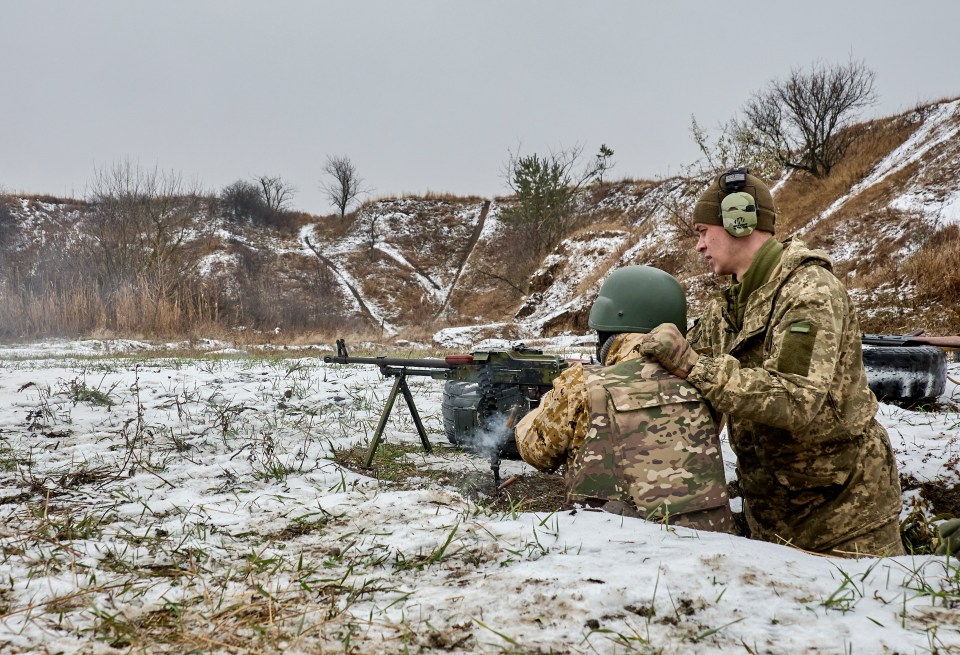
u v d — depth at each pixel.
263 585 2.30
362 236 57.88
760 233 3.06
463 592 2.14
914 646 1.72
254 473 4.29
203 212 55.50
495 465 4.38
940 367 6.43
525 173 43.91
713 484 2.67
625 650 1.78
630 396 2.76
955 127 25.56
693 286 25.36
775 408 2.60
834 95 30.06
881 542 2.86
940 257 16.39
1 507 3.44
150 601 2.19
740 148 29.45
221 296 27.25
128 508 3.43
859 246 21.23
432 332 38.66
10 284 21.03
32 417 5.86
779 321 2.80
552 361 4.51
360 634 1.91
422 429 5.21
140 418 5.27
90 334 20.20
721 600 1.99
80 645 1.87
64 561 2.53
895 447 4.99
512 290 46.25
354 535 2.81
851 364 2.84
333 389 7.71
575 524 2.62
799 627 1.85
